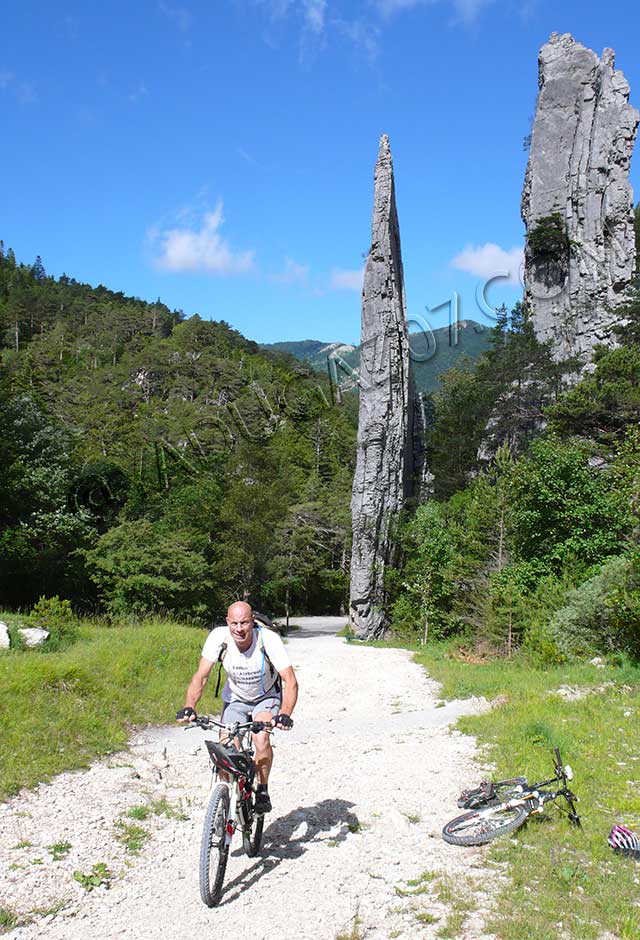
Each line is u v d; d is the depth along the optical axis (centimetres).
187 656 1541
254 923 452
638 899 477
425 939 429
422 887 503
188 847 586
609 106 5731
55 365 11462
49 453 3619
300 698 1593
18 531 3112
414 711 1332
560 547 2448
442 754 903
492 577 2672
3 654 1283
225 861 491
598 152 5669
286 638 4081
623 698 1171
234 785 525
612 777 751
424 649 2816
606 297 5462
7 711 937
